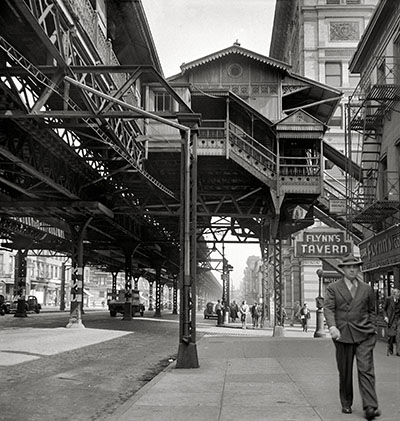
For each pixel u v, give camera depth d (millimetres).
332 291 7316
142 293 121938
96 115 16156
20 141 19922
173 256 59438
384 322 20828
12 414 8383
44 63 16359
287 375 11297
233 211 36000
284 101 32250
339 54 46844
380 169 23891
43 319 41125
